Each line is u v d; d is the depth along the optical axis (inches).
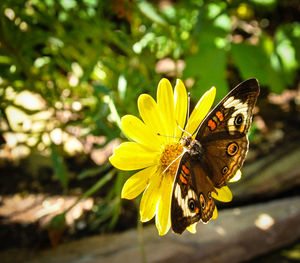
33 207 9.8
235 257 9.1
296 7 15.0
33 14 9.9
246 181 10.6
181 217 5.9
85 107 10.9
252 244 9.3
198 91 10.3
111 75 10.5
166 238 9.3
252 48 11.0
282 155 11.1
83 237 9.3
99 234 9.4
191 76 10.4
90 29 9.9
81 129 10.7
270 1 11.2
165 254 8.8
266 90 13.0
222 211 10.1
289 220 9.8
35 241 9.0
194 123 6.6
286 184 10.5
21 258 8.6
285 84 11.2
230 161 6.1
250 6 13.7
